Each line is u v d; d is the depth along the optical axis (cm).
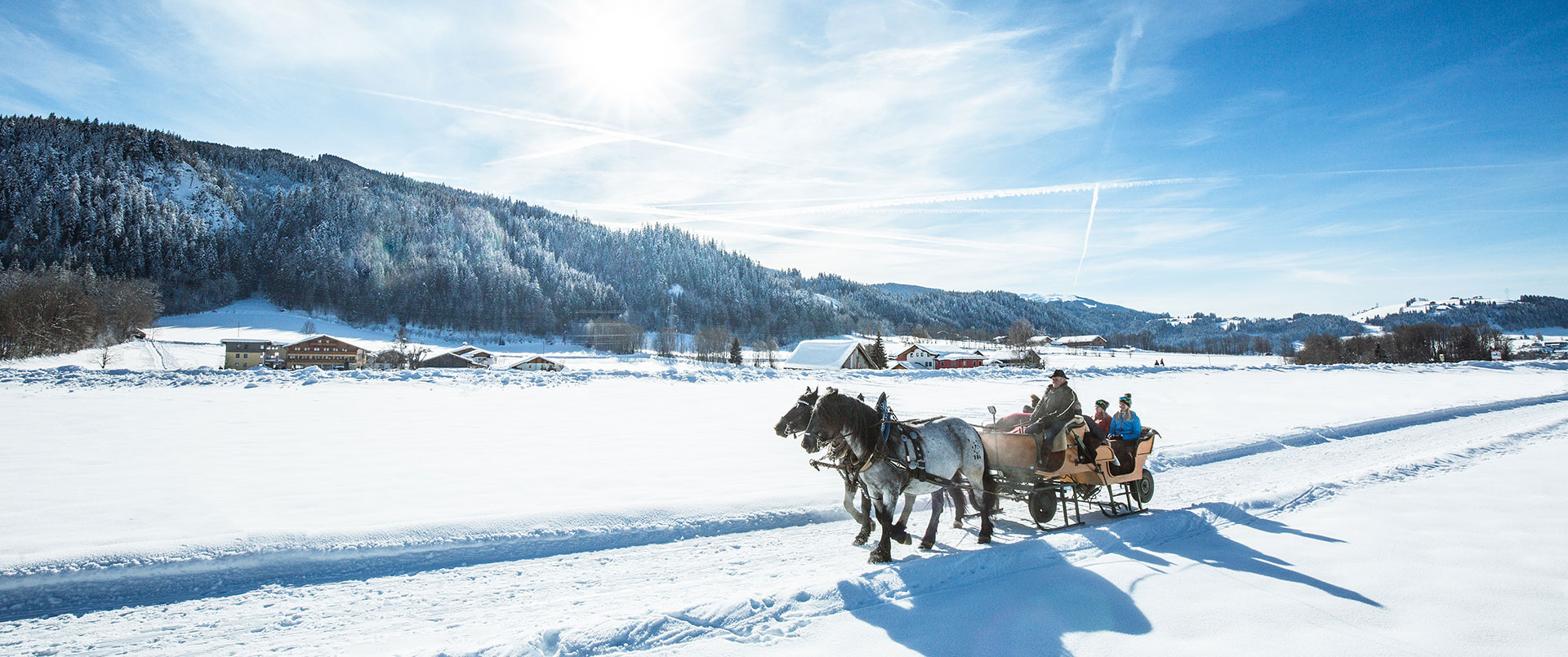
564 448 1175
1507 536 744
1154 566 660
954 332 18550
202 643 495
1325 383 2852
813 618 532
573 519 751
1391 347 7994
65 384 1653
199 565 599
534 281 15350
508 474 964
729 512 819
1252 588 596
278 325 11812
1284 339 15450
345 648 484
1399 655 469
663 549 727
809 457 1153
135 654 477
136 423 1268
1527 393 2523
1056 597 579
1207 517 815
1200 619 534
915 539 797
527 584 621
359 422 1370
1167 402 2197
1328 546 716
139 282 11094
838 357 5481
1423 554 685
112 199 15600
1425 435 1592
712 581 633
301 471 941
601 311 14512
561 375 2189
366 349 8038
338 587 603
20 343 4591
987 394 2202
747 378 2405
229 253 15525
